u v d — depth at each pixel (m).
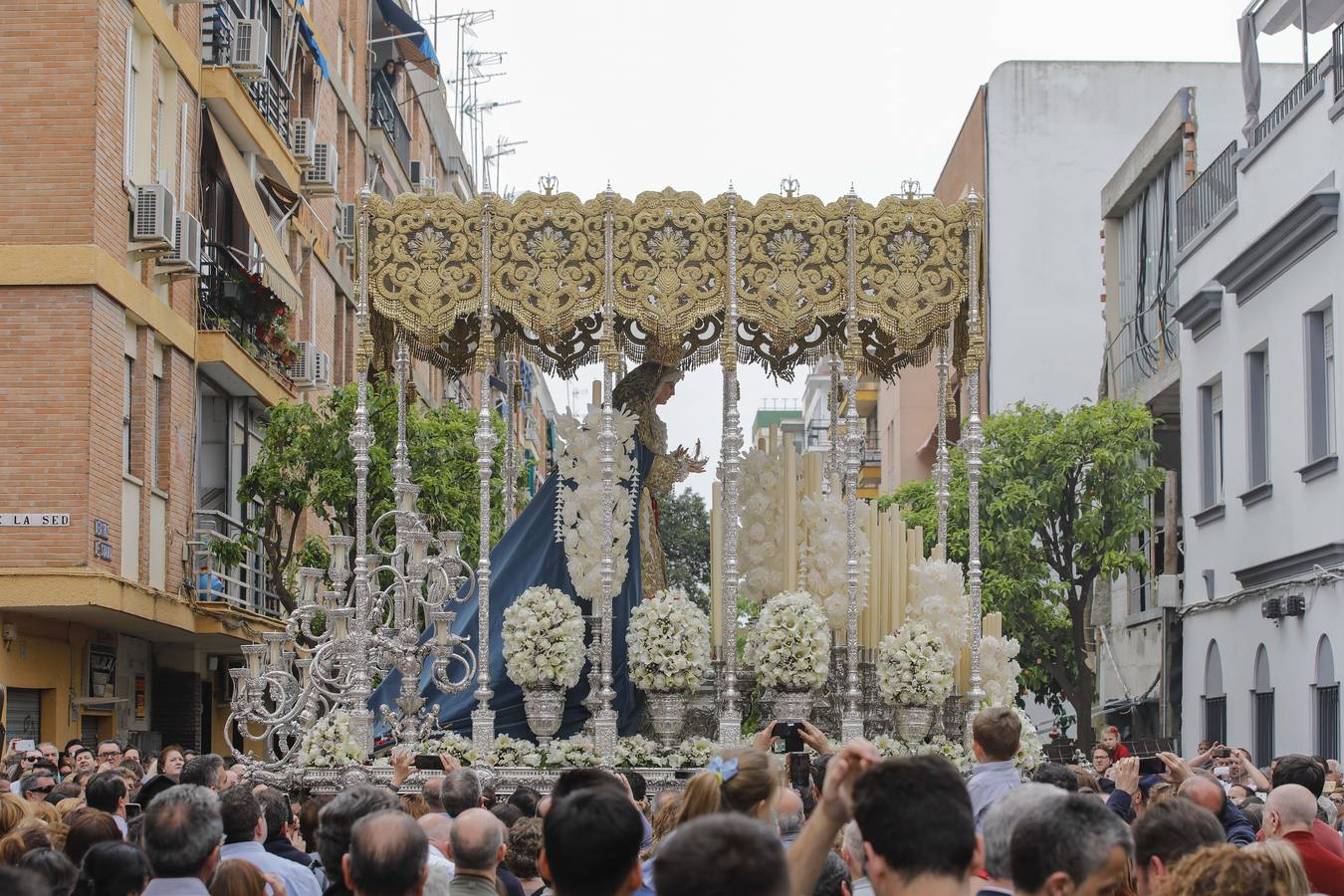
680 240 14.41
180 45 25.22
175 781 11.41
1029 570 31.34
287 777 13.95
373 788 7.85
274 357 29.59
